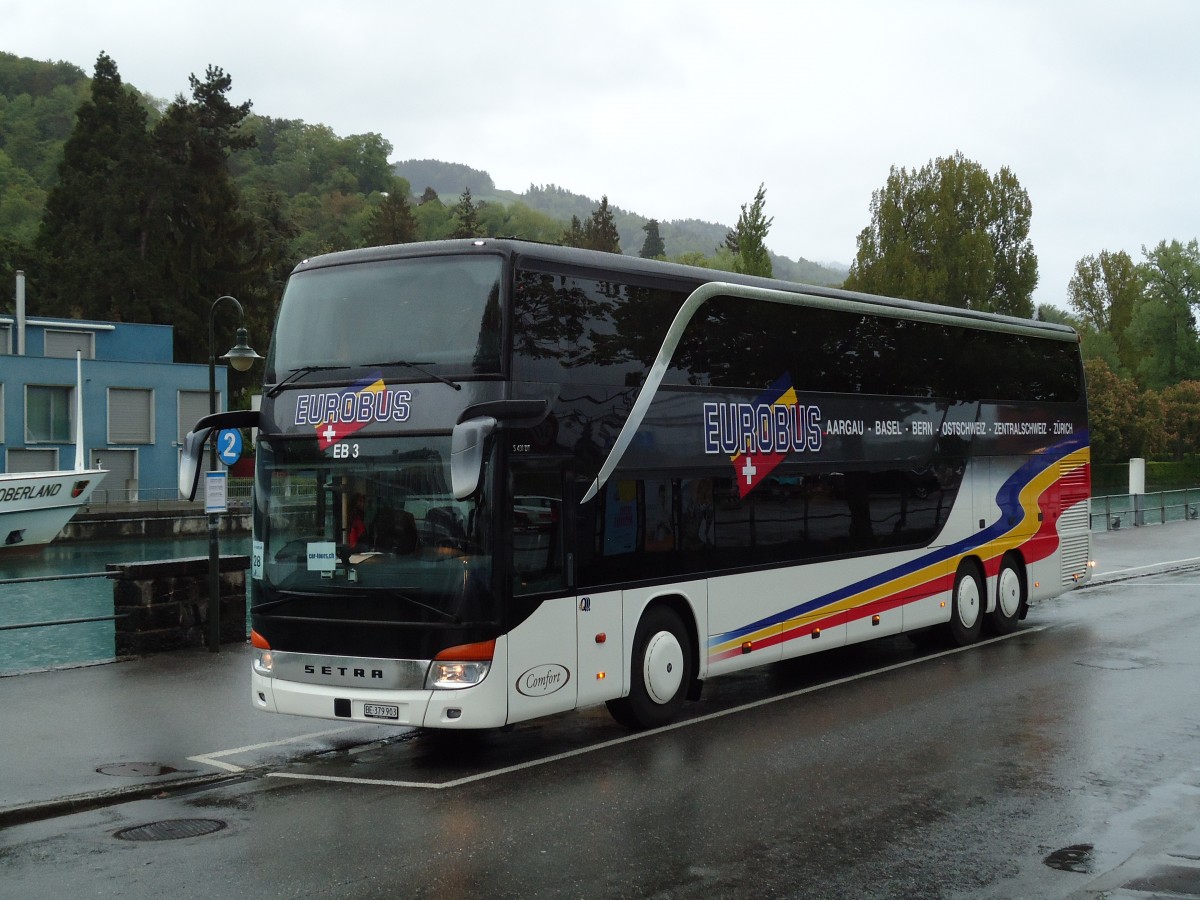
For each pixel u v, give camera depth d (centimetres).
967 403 1670
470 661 960
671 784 931
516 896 673
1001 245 8300
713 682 1423
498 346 981
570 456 1046
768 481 1293
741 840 776
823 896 667
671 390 1169
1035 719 1148
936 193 8131
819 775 948
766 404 1298
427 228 19600
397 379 1007
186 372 6431
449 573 966
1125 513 4147
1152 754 1000
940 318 1619
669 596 1168
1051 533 1856
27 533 5191
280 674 1032
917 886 682
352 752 1068
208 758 1028
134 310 7662
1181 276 9588
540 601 1008
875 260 8294
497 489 972
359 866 736
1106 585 2403
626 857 744
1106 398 7925
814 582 1357
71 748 1050
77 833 825
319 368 1045
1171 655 1526
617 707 1145
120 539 5594
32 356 5919
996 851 746
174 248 7931
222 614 1572
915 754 1014
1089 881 688
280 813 869
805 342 1368
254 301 8344
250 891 693
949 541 1617
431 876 712
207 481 1523
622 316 1113
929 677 1409
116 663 1443
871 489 1466
